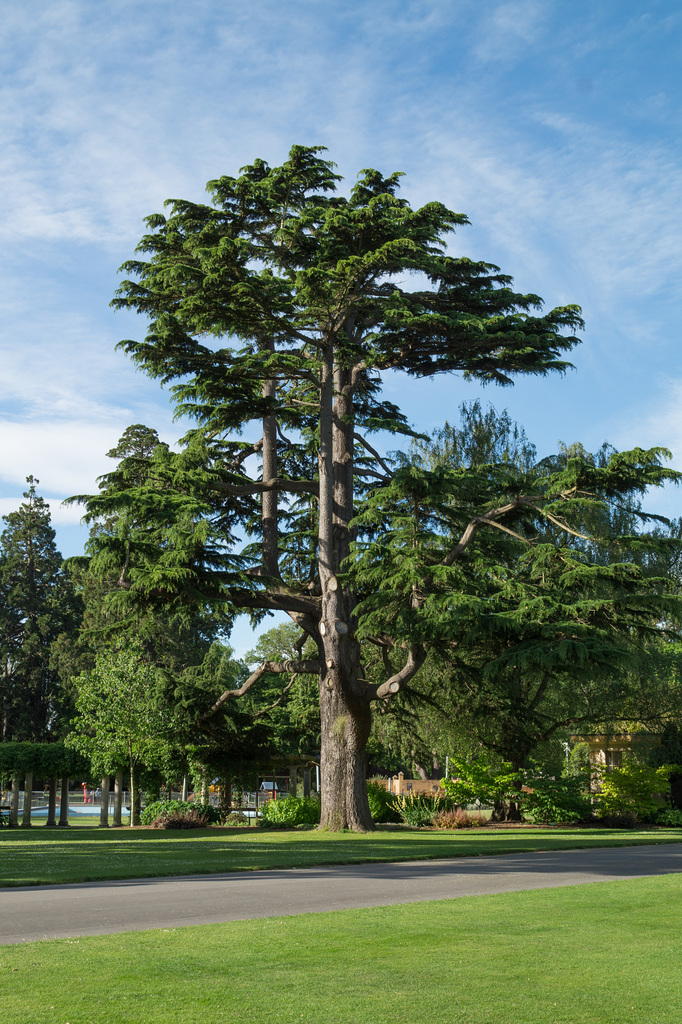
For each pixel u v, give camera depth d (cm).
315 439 2820
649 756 3506
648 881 1350
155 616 2711
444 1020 562
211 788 3744
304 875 1425
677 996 629
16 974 674
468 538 2570
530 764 3422
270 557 2952
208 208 2602
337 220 2325
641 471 2284
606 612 2448
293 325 2458
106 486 2684
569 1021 564
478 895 1176
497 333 2523
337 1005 594
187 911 1013
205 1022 552
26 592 6538
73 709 5981
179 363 2569
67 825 3909
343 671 2639
